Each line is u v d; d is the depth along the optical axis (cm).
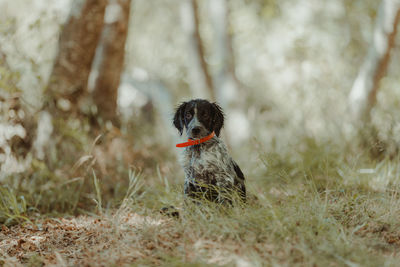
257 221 381
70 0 763
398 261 326
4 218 517
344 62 1423
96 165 639
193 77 1414
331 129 789
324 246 338
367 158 637
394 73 1204
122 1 768
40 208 567
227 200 451
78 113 716
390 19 916
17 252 415
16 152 619
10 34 638
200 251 350
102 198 606
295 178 594
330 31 1455
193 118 485
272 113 1048
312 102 997
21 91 615
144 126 872
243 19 1539
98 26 719
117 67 782
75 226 484
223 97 1357
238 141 1238
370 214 436
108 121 748
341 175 564
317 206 418
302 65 1365
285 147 698
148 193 583
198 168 479
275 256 333
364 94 909
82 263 361
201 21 1717
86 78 735
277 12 1470
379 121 756
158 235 393
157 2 1781
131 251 369
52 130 647
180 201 470
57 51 712
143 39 1848
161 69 1834
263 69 1606
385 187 534
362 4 1428
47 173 588
